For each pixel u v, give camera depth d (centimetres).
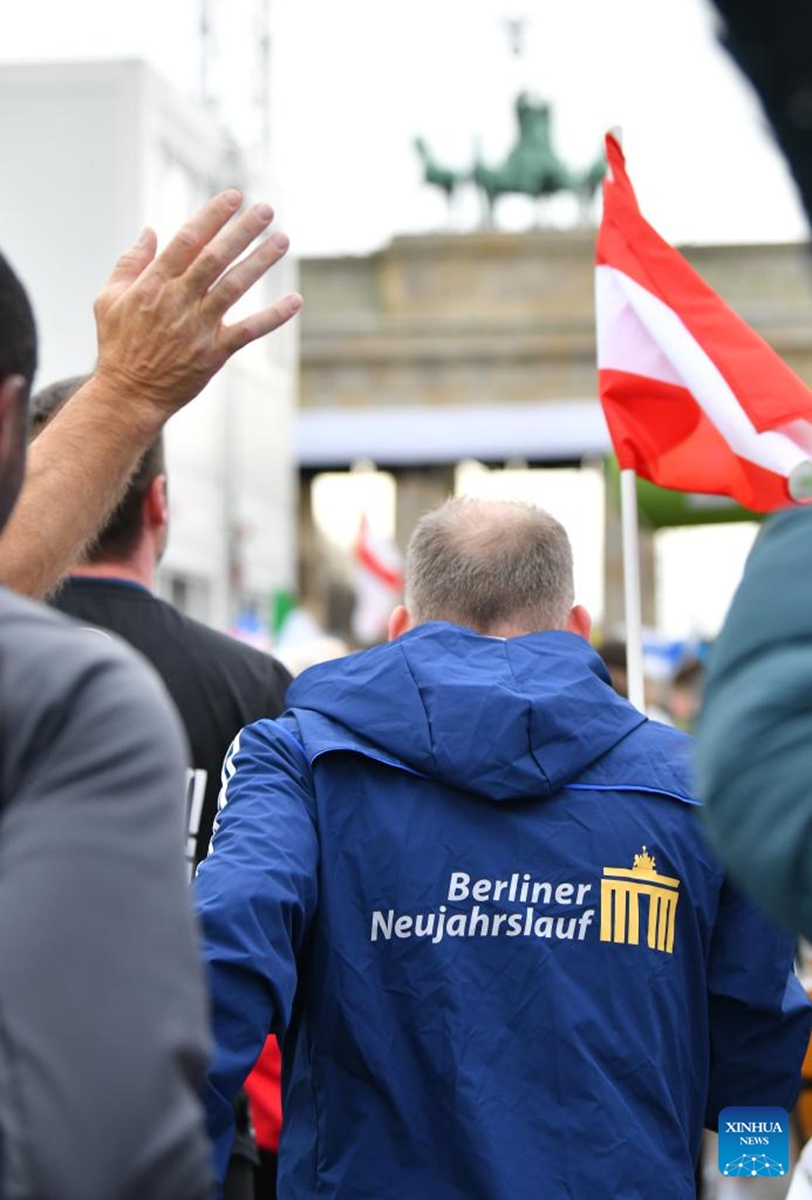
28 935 116
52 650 127
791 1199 245
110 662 128
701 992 261
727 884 263
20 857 119
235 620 1002
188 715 340
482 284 4922
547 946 250
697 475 418
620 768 262
